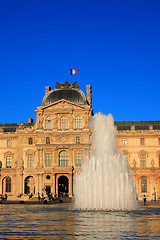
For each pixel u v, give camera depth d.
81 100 143.50
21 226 43.62
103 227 42.41
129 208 71.62
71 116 140.50
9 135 145.62
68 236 36.12
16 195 138.75
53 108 141.62
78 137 139.00
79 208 72.31
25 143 142.25
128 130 141.38
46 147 138.50
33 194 137.38
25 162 141.12
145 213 60.88
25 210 70.75
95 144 106.94
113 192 72.38
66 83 148.88
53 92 147.00
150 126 141.88
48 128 141.50
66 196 135.62
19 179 139.62
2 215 58.84
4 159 144.50
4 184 142.50
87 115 139.88
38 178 137.38
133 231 39.28
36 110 142.12
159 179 137.50
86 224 45.22
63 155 138.88
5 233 38.16
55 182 136.00
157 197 135.00
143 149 139.75
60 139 139.25
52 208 76.69
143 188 137.38
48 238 35.00
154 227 42.28
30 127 142.88
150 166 138.38
